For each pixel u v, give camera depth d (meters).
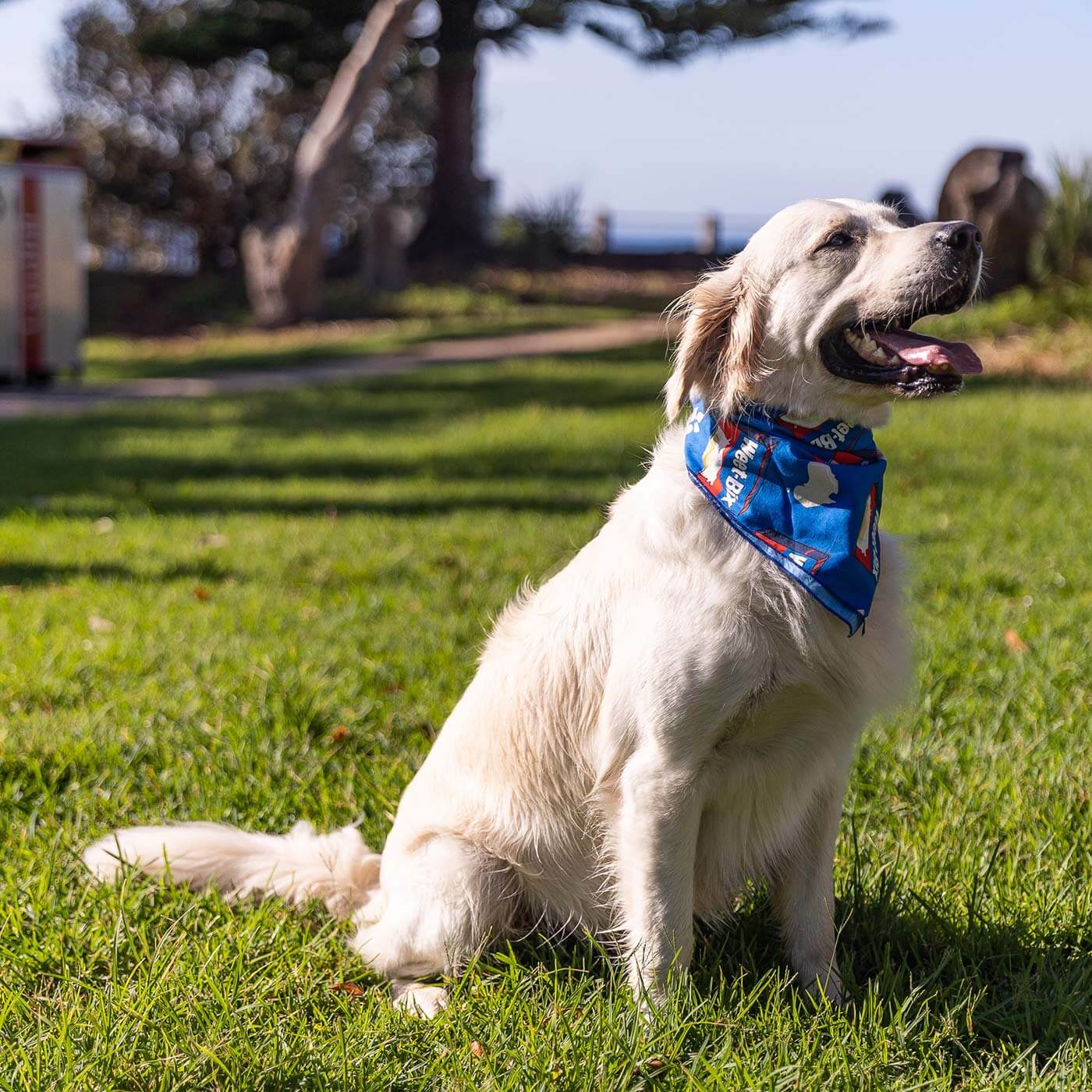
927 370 1.97
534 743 2.07
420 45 14.66
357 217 18.02
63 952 2.07
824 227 2.01
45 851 2.30
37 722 2.69
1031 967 2.01
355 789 2.48
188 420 7.61
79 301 10.09
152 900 2.20
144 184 16.58
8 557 4.05
